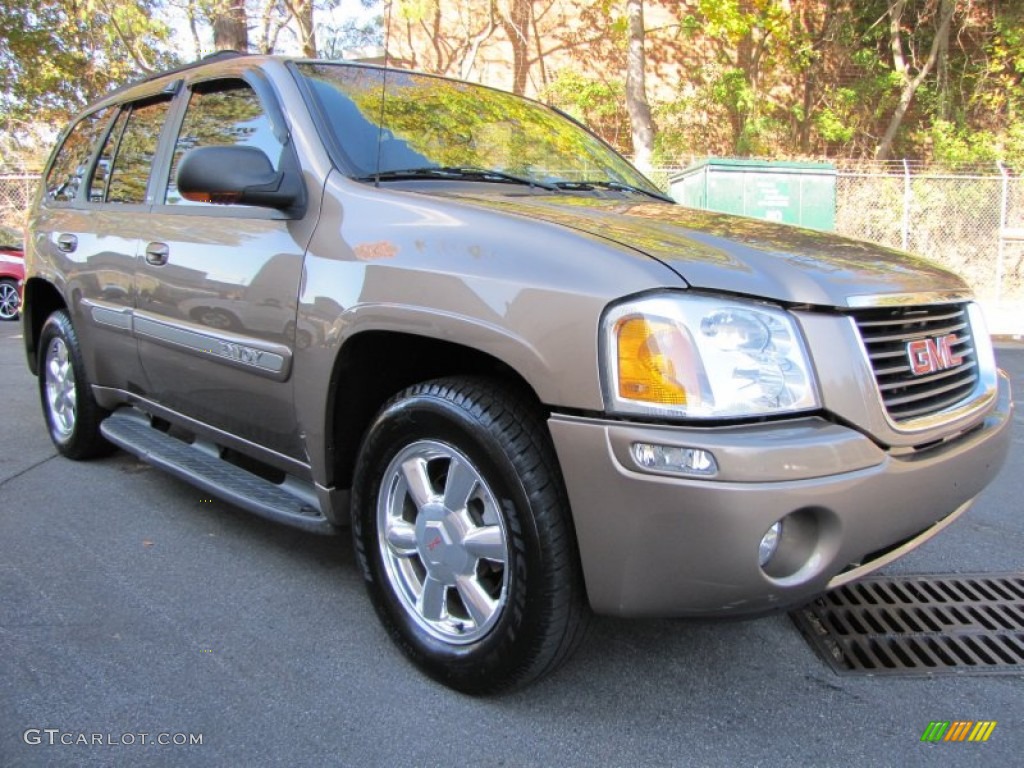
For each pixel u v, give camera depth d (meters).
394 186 2.83
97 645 2.70
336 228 2.71
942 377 2.50
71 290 4.19
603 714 2.40
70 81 17.59
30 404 6.11
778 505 1.96
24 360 8.11
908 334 2.40
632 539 2.02
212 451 3.70
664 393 1.99
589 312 2.06
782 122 18.48
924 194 13.80
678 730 2.34
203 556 3.42
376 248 2.55
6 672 2.53
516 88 18.45
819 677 2.62
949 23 17.16
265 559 3.41
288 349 2.79
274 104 3.12
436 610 2.51
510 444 2.21
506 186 3.14
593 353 2.04
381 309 2.45
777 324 2.10
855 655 2.76
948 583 3.29
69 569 3.26
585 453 2.05
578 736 2.30
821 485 2.01
